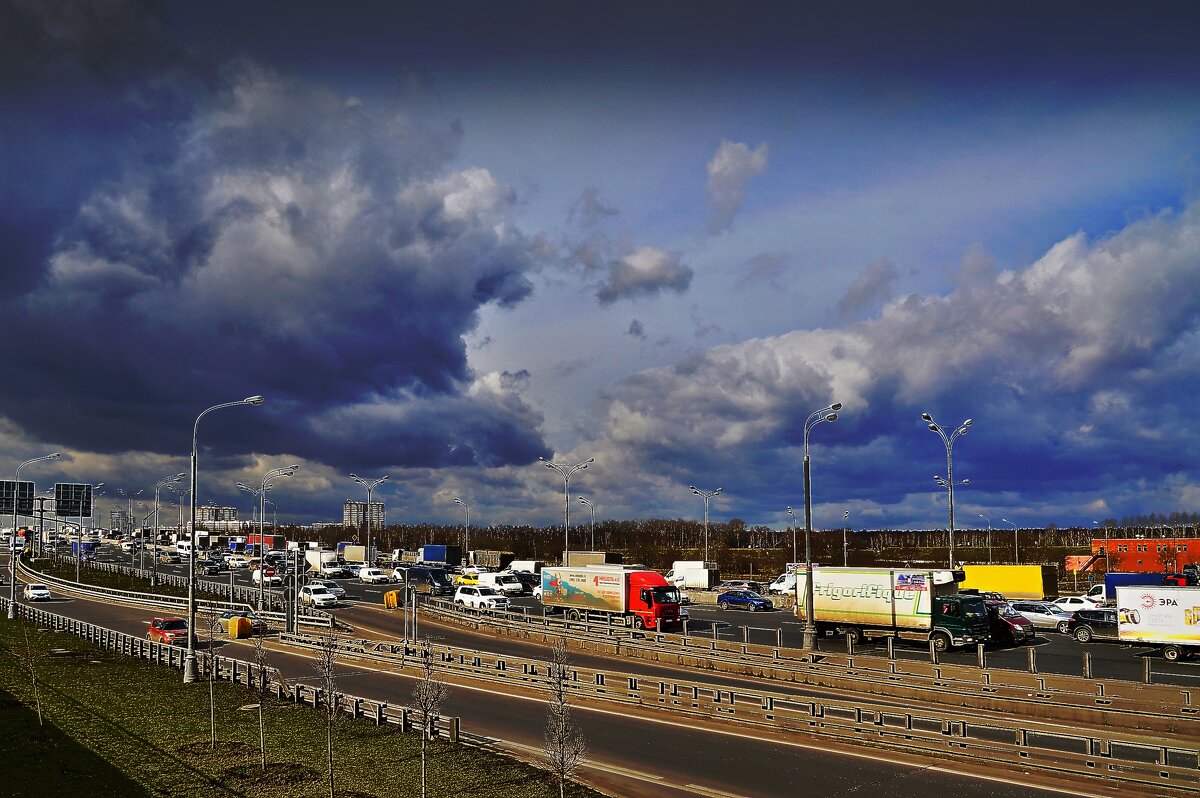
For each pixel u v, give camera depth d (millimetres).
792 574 81000
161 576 102500
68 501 134875
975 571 76875
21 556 141250
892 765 23656
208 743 26531
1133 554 89438
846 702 30875
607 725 28938
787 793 21281
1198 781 20312
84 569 119375
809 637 40469
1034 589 73562
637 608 53625
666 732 27859
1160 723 26516
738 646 41750
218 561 129000
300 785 22312
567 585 57719
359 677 39781
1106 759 21578
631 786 22062
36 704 32219
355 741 26844
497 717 30594
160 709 31625
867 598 47688
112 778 22969
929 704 31281
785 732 27531
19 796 21328
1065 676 29953
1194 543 86500
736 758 24578
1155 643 42312
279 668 42312
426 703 24625
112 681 37688
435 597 74500
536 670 37031
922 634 45719
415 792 21688
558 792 21594
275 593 74438
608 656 45219
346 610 70188
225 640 52781
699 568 87688
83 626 53688
